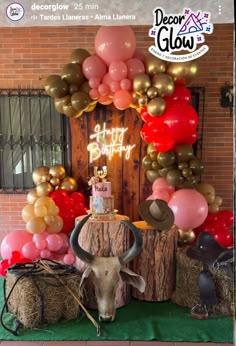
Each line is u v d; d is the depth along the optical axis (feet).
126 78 10.90
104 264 9.16
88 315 9.08
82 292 9.55
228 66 13.82
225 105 13.98
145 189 13.97
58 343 8.49
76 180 14.05
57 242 11.03
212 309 9.82
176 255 10.66
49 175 12.82
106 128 13.79
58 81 11.20
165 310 10.11
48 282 9.13
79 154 13.98
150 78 11.07
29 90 14.05
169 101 11.40
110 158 13.92
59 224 11.35
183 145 11.87
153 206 10.61
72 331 8.96
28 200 12.80
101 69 10.92
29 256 11.00
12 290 9.20
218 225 12.34
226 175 14.37
